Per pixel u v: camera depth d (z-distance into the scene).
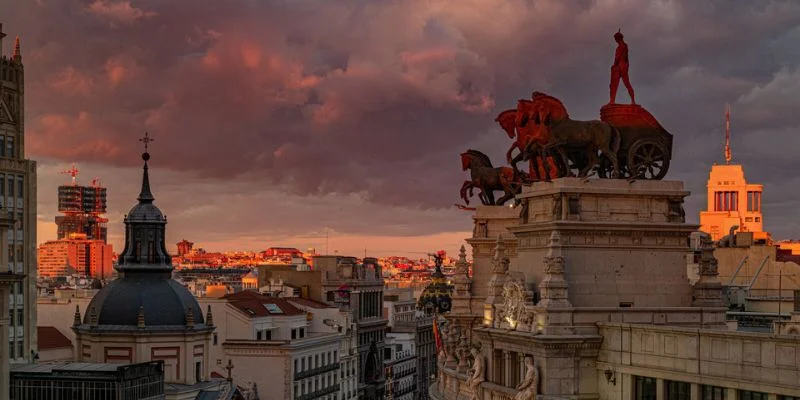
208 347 173.50
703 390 69.56
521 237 84.25
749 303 109.56
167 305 168.88
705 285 80.06
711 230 166.88
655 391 72.94
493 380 83.75
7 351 119.88
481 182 111.69
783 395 63.78
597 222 78.69
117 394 137.38
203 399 165.88
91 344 167.50
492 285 86.50
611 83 83.69
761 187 167.50
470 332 106.50
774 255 124.50
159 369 148.62
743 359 66.44
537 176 89.38
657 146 81.38
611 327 76.06
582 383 77.06
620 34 83.88
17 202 173.75
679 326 78.75
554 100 81.44
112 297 169.38
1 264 119.12
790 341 63.47
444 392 96.56
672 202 80.56
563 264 77.94
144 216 172.88
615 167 80.06
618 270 79.31
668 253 80.31
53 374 138.50
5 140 174.12
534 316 78.25
